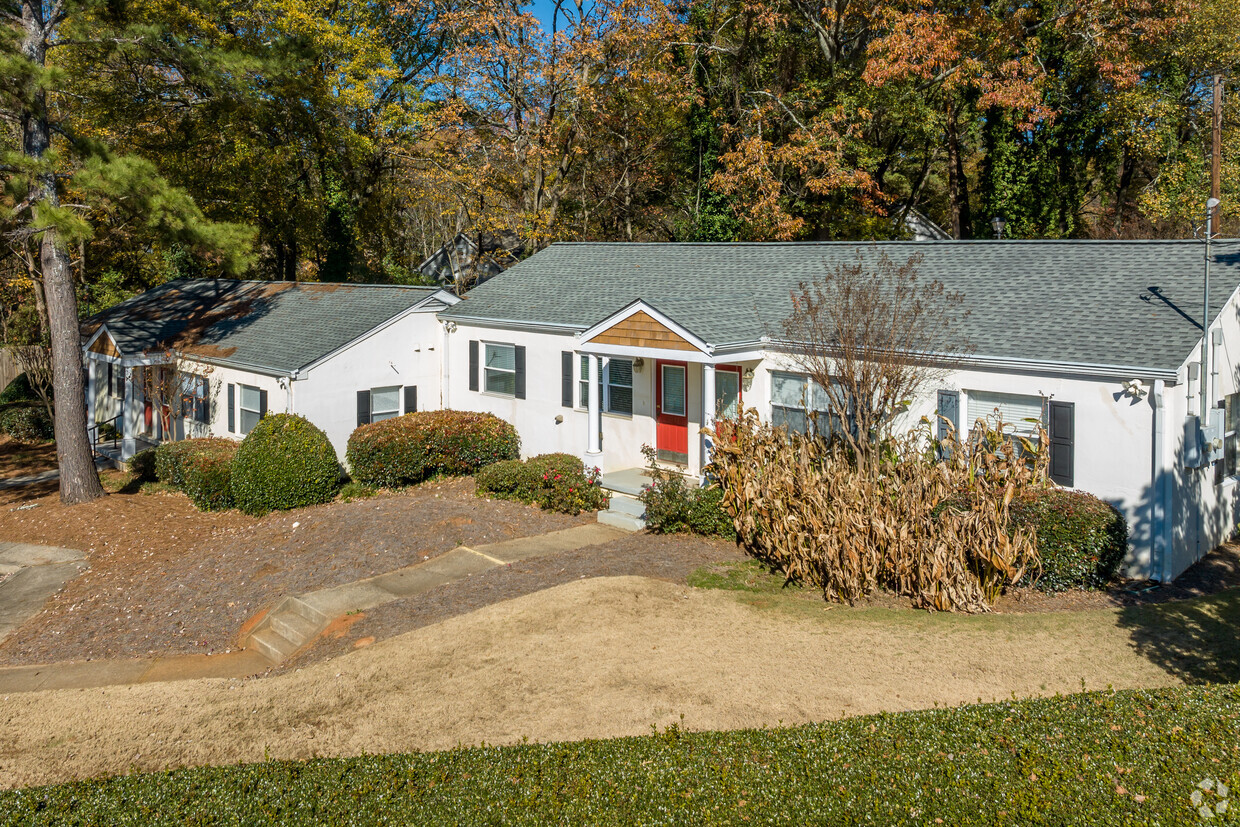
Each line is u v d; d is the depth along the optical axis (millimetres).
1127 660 9094
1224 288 12453
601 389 18000
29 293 36062
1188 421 11672
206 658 11172
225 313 23938
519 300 20281
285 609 12172
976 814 5758
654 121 32844
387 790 6582
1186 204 25922
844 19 29672
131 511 18109
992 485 12023
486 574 12766
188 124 27594
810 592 11492
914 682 8688
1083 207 35500
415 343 20578
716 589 11672
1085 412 11992
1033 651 9406
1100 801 5805
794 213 29875
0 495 20547
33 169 17047
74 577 14703
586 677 9117
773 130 29969
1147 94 26234
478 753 7172
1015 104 24375
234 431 20500
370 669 9758
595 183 36938
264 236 31547
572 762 6867
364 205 34688
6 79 16891
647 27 28297
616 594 11438
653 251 21500
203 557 14766
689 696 8555
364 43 31812
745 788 6273
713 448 14523
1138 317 12508
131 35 19219
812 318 14680
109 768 8047
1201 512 12539
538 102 30891
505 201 34406
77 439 19047
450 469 18938
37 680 10719
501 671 9414
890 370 12797
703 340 14414
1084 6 24844
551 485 16016
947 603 10711
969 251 16281
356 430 18688
